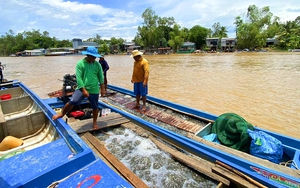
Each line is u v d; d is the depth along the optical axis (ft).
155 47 216.74
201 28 229.25
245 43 195.72
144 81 17.12
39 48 315.58
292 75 48.19
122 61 124.47
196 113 16.39
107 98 23.22
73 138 9.09
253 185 8.22
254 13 204.85
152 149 11.98
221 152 10.28
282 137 11.50
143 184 8.50
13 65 106.42
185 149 11.69
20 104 18.74
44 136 13.93
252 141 10.78
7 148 12.15
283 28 209.77
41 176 6.25
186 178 9.60
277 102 27.22
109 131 14.17
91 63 12.32
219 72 56.75
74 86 19.48
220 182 8.85
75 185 6.08
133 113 17.93
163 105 19.10
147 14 211.20
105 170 6.74
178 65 81.92
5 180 7.29
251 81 42.09
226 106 26.25
